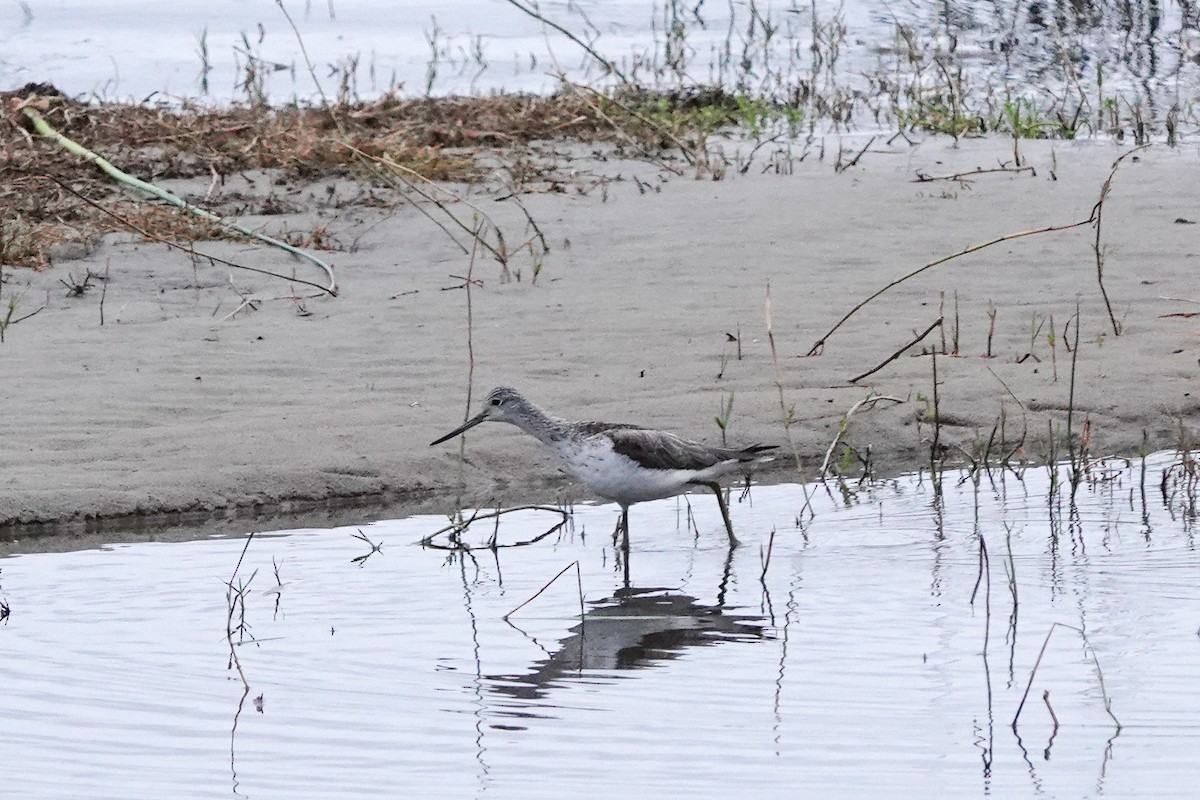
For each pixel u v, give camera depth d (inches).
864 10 1513.3
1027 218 769.6
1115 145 932.6
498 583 427.5
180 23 1408.7
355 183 845.8
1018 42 1364.4
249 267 692.7
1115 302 656.4
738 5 1528.1
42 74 1170.6
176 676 359.6
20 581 422.9
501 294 676.1
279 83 1157.7
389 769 312.2
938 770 308.5
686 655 372.5
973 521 477.7
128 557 444.8
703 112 1040.8
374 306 661.9
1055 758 312.8
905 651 371.9
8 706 341.7
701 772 308.3
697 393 571.5
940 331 609.3
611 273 703.7
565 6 1518.2
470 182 852.6
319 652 375.6
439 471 519.5
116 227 751.1
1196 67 1249.4
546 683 355.3
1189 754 315.0
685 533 474.0
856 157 890.7
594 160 912.3
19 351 600.4
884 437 550.9
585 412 552.1
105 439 519.8
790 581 426.6
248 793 300.4
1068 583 419.2
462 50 1299.2
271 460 510.6
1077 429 555.5
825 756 314.8
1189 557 439.8
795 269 704.4
